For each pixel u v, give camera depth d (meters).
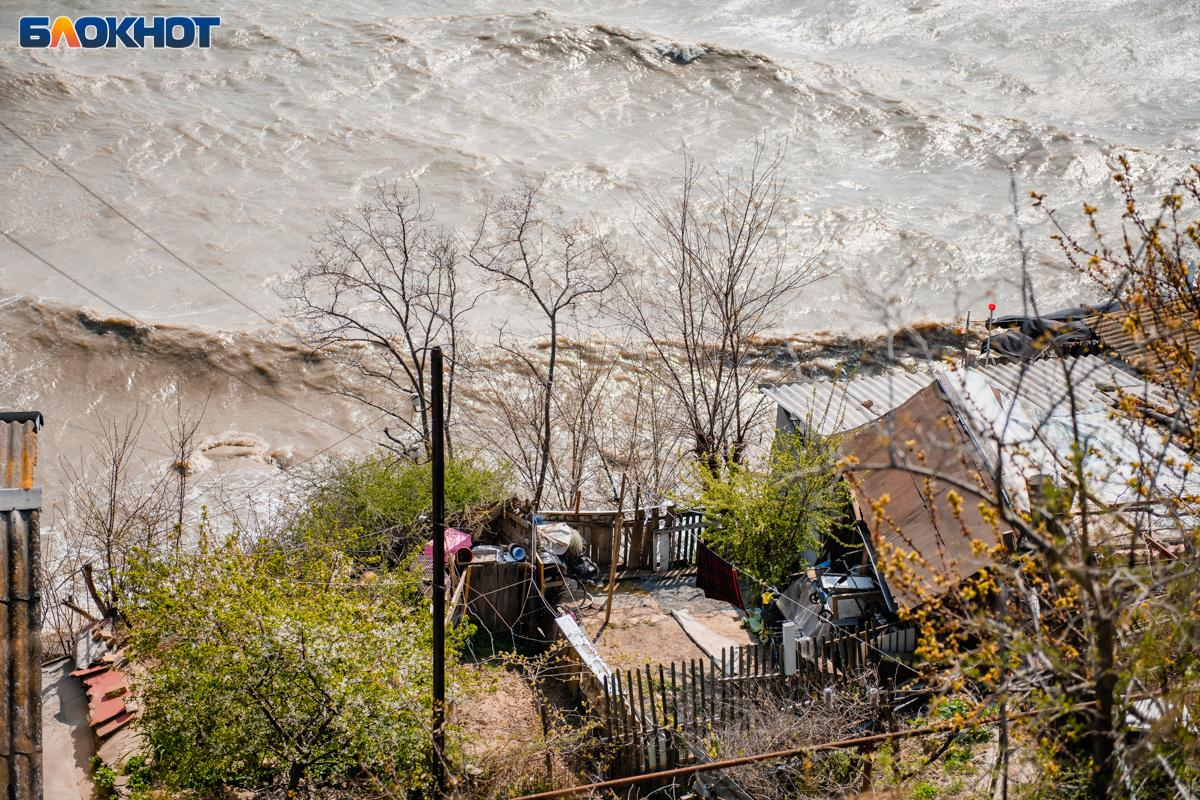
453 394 31.89
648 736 13.24
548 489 26.20
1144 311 9.55
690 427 24.55
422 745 12.34
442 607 11.90
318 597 12.84
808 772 11.56
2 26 58.19
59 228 41.69
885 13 65.38
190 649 12.23
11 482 11.19
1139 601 7.27
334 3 63.44
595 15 64.50
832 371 33.75
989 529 14.07
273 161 47.41
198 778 12.28
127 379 33.28
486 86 54.59
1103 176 48.44
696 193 45.94
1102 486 13.16
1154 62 59.56
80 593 21.83
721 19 64.69
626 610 17.70
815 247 42.50
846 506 17.28
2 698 9.29
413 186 45.97
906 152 50.72
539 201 44.84
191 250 40.94
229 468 29.80
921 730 9.49
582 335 34.75
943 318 37.25
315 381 33.56
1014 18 64.75
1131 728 7.49
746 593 18.06
